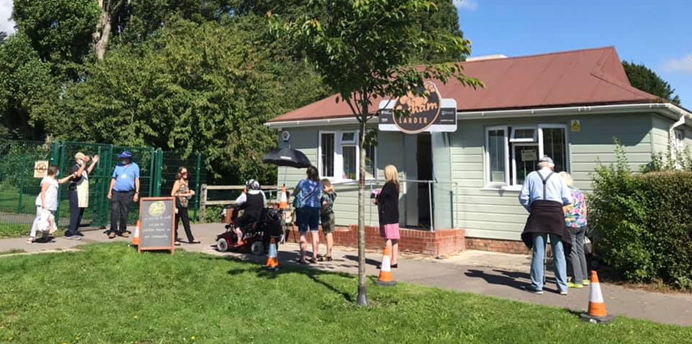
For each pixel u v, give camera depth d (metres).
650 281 7.51
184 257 8.84
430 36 6.00
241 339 4.73
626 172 7.99
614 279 7.88
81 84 21.58
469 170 11.37
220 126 18.66
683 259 7.16
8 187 15.38
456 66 6.02
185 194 11.08
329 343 4.67
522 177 10.73
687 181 7.15
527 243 7.30
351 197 12.82
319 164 13.58
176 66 18.27
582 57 12.30
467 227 11.29
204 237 12.20
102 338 4.70
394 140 12.34
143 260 8.30
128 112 17.77
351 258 9.77
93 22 29.66
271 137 20.11
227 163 18.94
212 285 6.82
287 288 6.69
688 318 5.78
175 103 18.06
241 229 9.73
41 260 7.93
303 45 5.93
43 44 28.95
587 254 8.34
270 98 20.78
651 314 5.94
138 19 32.56
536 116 10.38
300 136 14.05
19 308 5.57
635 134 9.44
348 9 5.70
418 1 5.40
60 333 4.80
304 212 8.95
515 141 10.78
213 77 17.95
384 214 8.69
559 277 6.92
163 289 6.60
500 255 10.47
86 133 18.84
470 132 11.40
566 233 6.92
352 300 6.19
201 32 20.19
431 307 5.91
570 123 10.09
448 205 11.19
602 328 5.17
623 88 9.81
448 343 4.68
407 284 7.23
